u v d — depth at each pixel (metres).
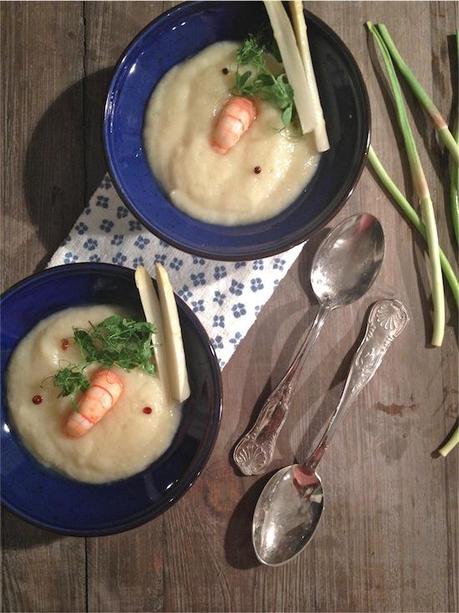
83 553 0.43
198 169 0.41
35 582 0.42
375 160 0.44
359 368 0.43
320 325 0.42
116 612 0.42
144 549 0.43
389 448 0.44
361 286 0.43
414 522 0.44
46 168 0.44
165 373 0.40
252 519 0.43
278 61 0.42
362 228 0.43
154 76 0.42
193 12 0.40
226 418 0.43
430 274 0.44
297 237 0.38
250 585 0.43
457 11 0.45
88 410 0.38
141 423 0.39
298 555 0.43
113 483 0.40
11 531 0.43
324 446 0.42
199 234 0.40
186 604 0.43
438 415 0.44
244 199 0.41
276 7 0.40
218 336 0.42
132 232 0.43
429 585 0.43
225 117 0.40
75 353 0.40
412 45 0.45
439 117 0.44
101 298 0.41
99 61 0.44
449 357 0.44
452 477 0.44
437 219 0.45
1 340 0.40
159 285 0.39
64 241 0.43
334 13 0.45
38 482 0.40
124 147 0.41
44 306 0.40
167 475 0.40
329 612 0.43
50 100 0.44
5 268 0.43
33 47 0.44
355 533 0.43
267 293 0.43
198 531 0.43
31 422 0.40
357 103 0.39
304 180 0.41
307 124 0.40
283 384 0.42
